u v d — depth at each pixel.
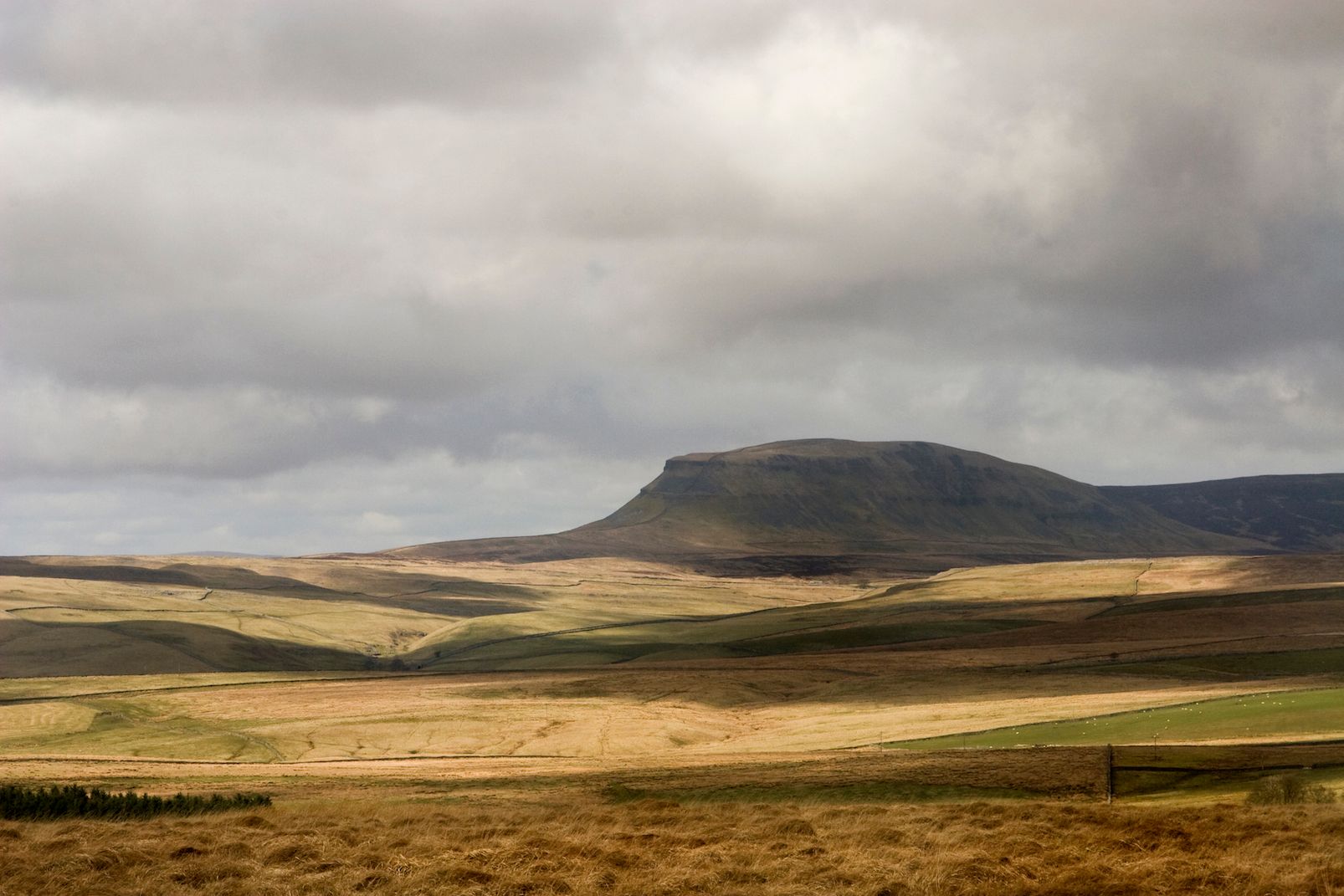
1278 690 119.56
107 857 33.81
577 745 125.50
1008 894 30.52
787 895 30.30
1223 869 32.16
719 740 125.56
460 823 42.91
